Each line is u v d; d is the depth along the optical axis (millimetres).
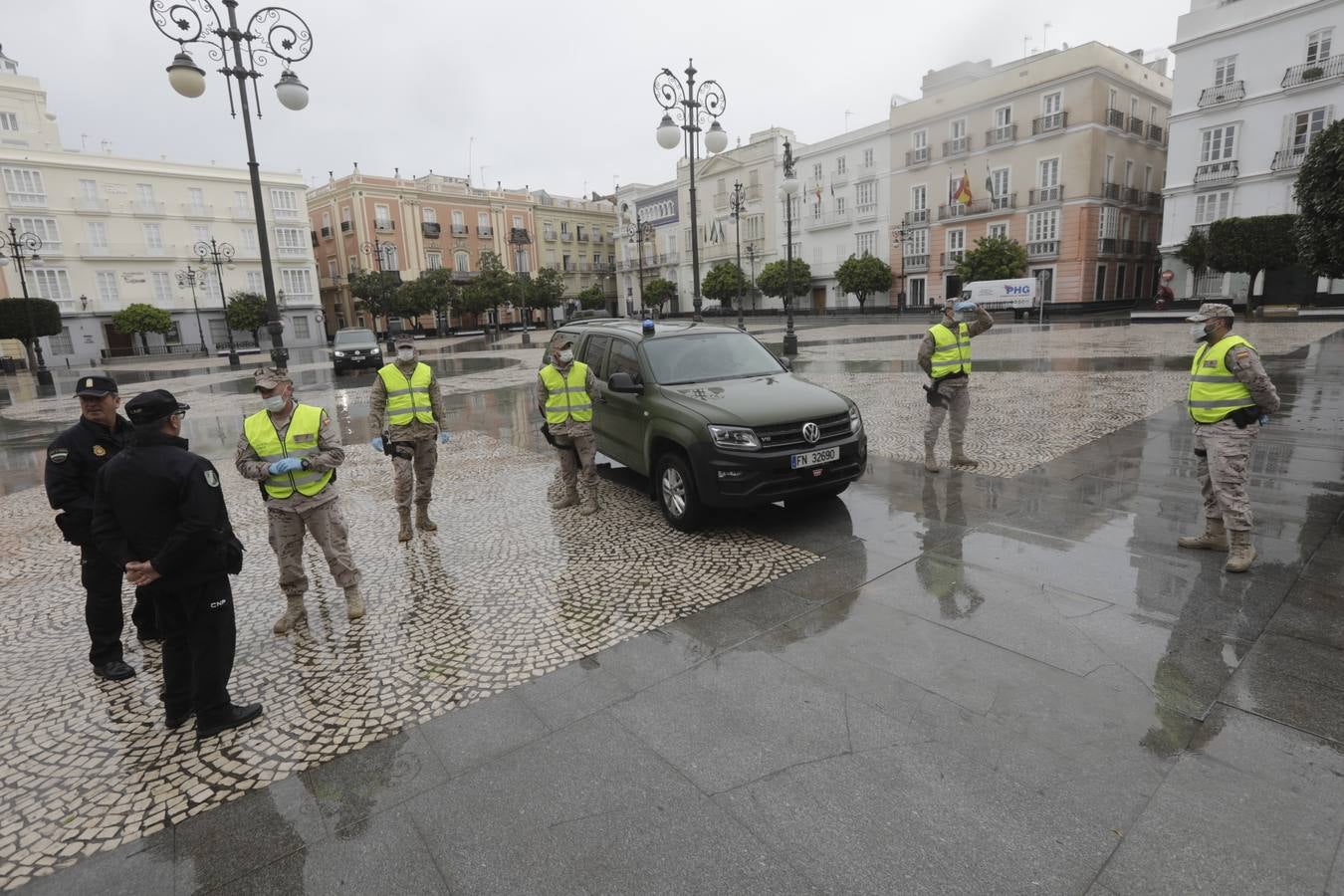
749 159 56594
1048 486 6410
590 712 3305
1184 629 3729
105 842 2656
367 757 3066
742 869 2355
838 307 52250
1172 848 2344
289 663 3926
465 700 3469
